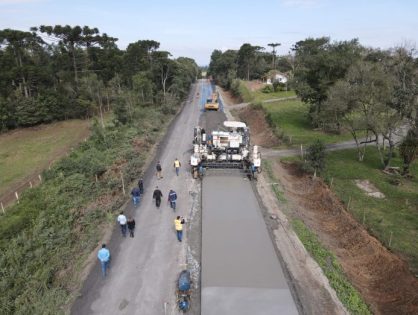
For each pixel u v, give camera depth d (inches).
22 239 583.5
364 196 837.2
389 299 497.4
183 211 753.6
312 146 958.4
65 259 577.0
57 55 2640.3
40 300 465.7
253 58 3902.6
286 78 3085.6
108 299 489.4
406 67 1051.3
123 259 581.6
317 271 545.6
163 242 633.0
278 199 818.8
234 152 986.7
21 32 2266.2
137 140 1261.1
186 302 466.0
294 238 641.6
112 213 740.0
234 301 477.1
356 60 1322.6
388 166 1002.7
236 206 773.3
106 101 2362.2
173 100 2165.4
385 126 960.3
